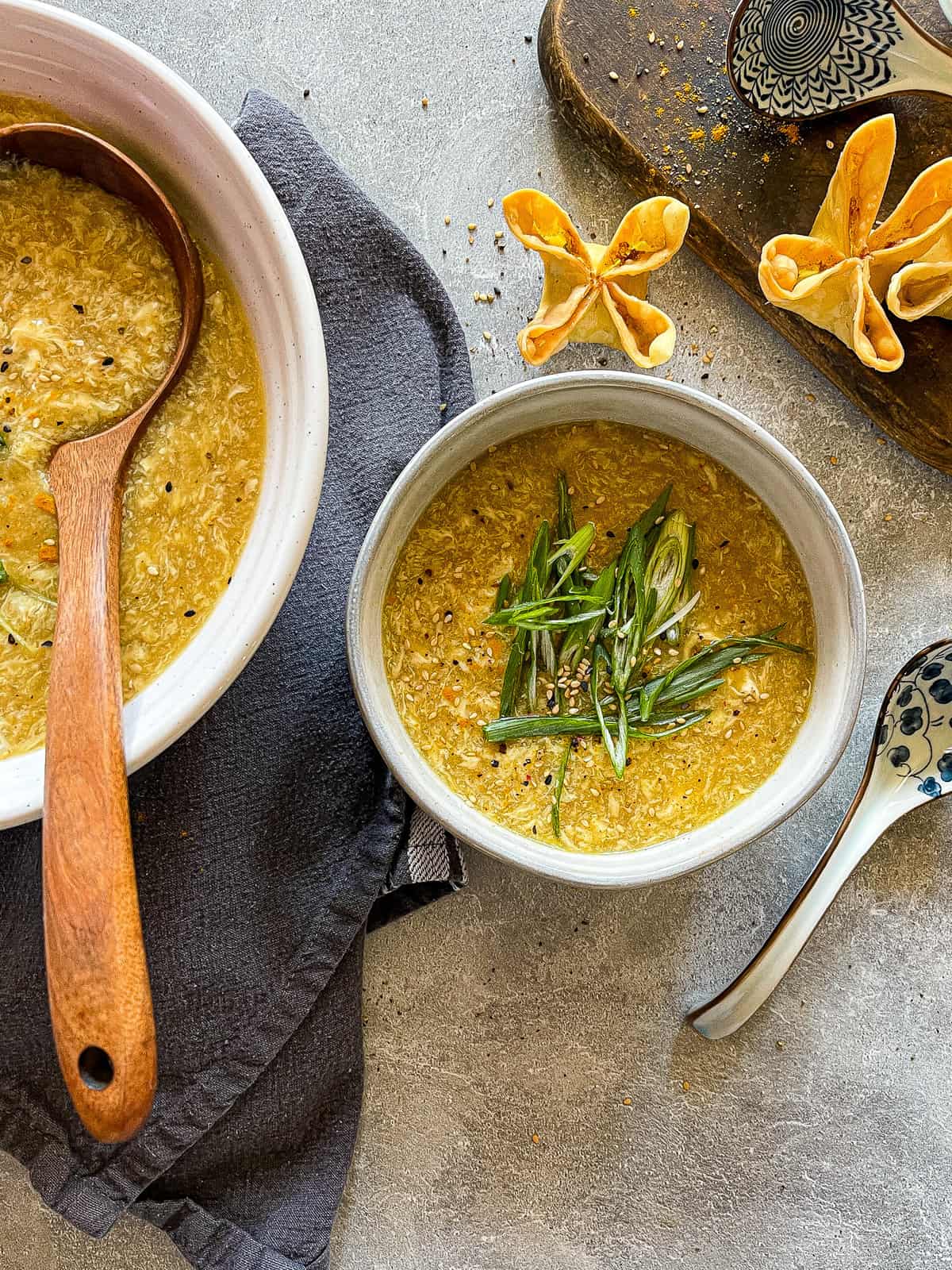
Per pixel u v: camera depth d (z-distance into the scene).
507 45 0.48
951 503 0.48
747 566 0.43
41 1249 0.47
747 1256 0.48
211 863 0.44
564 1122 0.48
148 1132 0.44
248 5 0.47
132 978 0.35
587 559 0.44
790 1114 0.48
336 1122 0.47
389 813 0.45
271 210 0.38
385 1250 0.47
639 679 0.43
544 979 0.48
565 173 0.48
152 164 0.39
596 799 0.43
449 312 0.46
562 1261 0.48
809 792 0.41
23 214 0.39
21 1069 0.44
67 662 0.37
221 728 0.44
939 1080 0.48
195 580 0.39
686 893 0.48
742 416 0.41
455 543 0.43
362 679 0.40
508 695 0.43
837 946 0.48
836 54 0.44
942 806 0.48
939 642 0.45
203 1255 0.45
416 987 0.47
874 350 0.44
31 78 0.38
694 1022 0.47
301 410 0.38
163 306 0.39
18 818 0.37
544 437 0.43
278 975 0.44
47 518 0.39
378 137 0.48
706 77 0.47
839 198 0.43
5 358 0.39
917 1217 0.48
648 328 0.44
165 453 0.39
